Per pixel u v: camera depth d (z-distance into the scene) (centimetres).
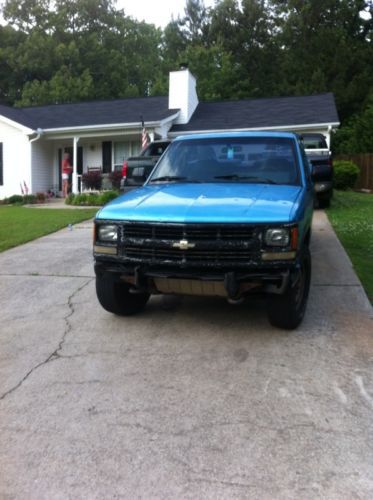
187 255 411
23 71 3981
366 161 2088
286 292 423
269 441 298
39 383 379
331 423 316
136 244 425
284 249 398
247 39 4303
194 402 345
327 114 1898
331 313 511
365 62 3459
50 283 657
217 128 1944
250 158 543
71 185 2153
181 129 2008
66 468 279
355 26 3791
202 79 3619
